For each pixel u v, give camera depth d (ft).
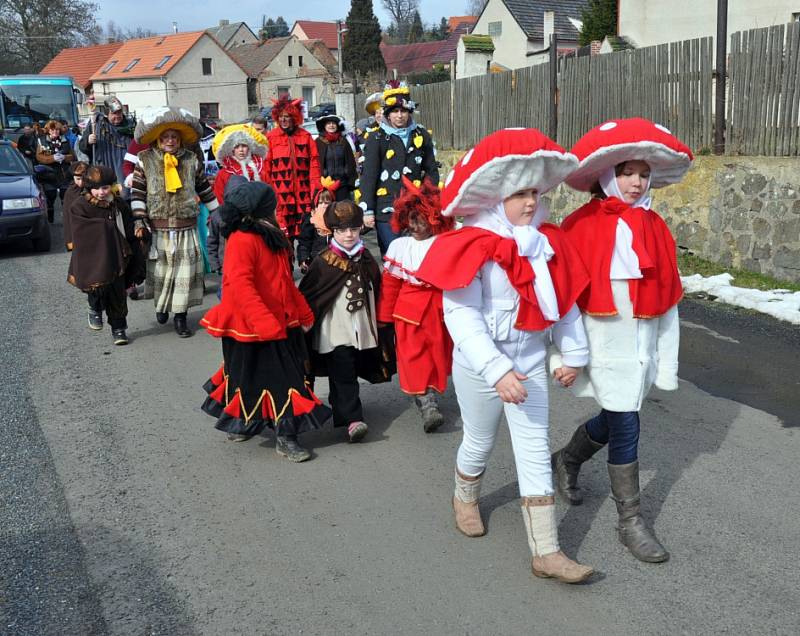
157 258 23.08
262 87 224.12
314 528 12.45
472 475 11.71
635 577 10.93
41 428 16.65
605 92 33.88
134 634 9.98
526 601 10.44
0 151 41.45
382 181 21.49
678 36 60.08
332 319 15.35
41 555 11.82
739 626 9.83
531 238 10.01
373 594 10.69
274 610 10.41
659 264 10.83
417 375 14.10
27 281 31.94
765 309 23.00
